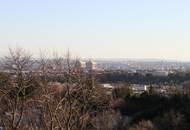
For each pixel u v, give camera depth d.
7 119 28.84
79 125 29.84
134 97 65.69
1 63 30.55
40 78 29.53
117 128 48.53
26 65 30.09
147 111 58.22
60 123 27.38
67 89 28.66
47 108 28.08
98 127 38.75
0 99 29.20
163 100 61.44
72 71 29.77
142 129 50.00
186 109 54.66
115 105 61.66
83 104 30.69
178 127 50.28
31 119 29.36
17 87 28.97
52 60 30.75
